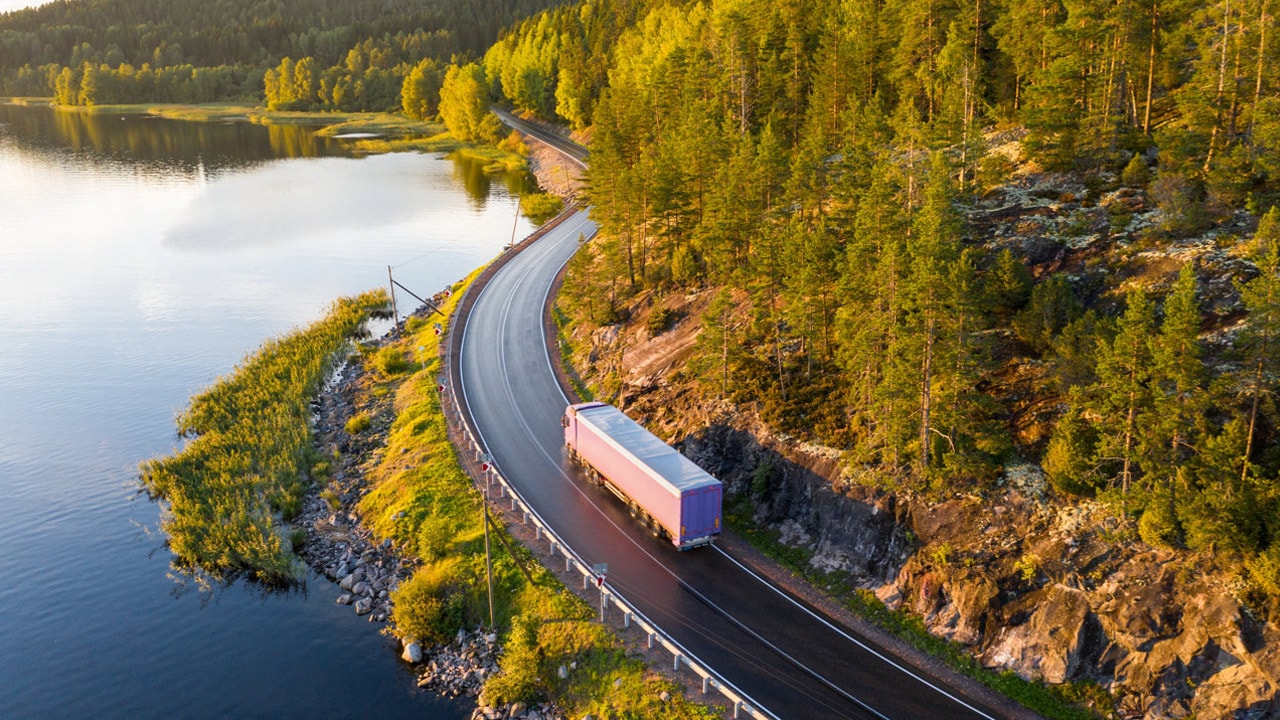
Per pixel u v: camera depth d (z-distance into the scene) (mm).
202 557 50531
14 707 39344
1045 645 36469
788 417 51875
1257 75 50344
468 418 64938
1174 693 33312
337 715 38625
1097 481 39062
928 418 42469
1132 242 49531
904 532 43062
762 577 45219
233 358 84188
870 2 83688
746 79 89750
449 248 123750
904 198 54656
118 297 102688
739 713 35250
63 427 69188
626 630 40531
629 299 78875
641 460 48438
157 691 40250
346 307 95250
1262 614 32250
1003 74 72812
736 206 64312
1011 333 49094
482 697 38719
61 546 52531
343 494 57188
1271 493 32625
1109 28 58031
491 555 46969
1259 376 34625
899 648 39469
